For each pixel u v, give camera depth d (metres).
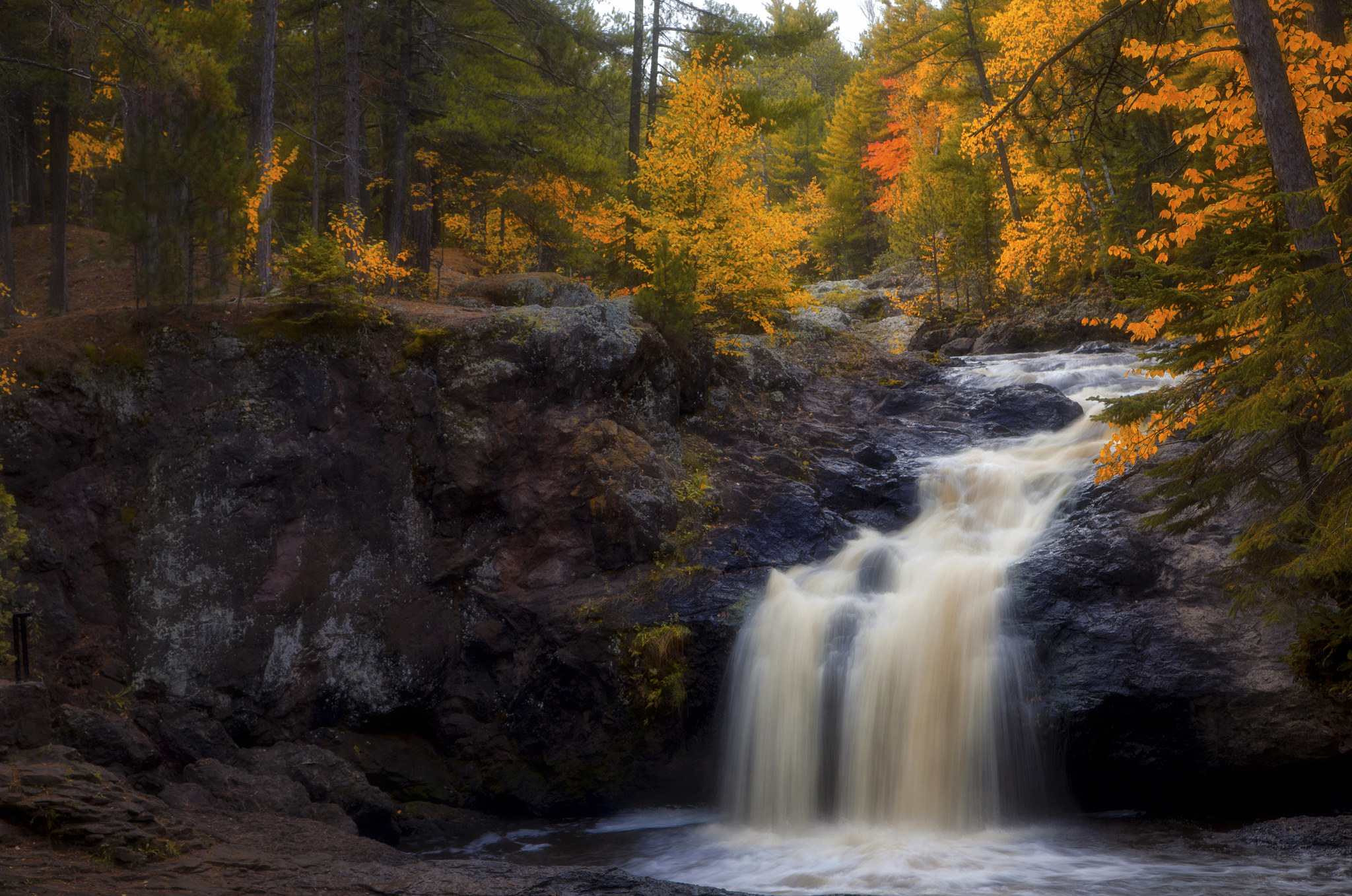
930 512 14.22
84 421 10.96
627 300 15.41
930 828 10.34
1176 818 10.18
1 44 18.11
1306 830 8.89
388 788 11.45
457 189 29.77
